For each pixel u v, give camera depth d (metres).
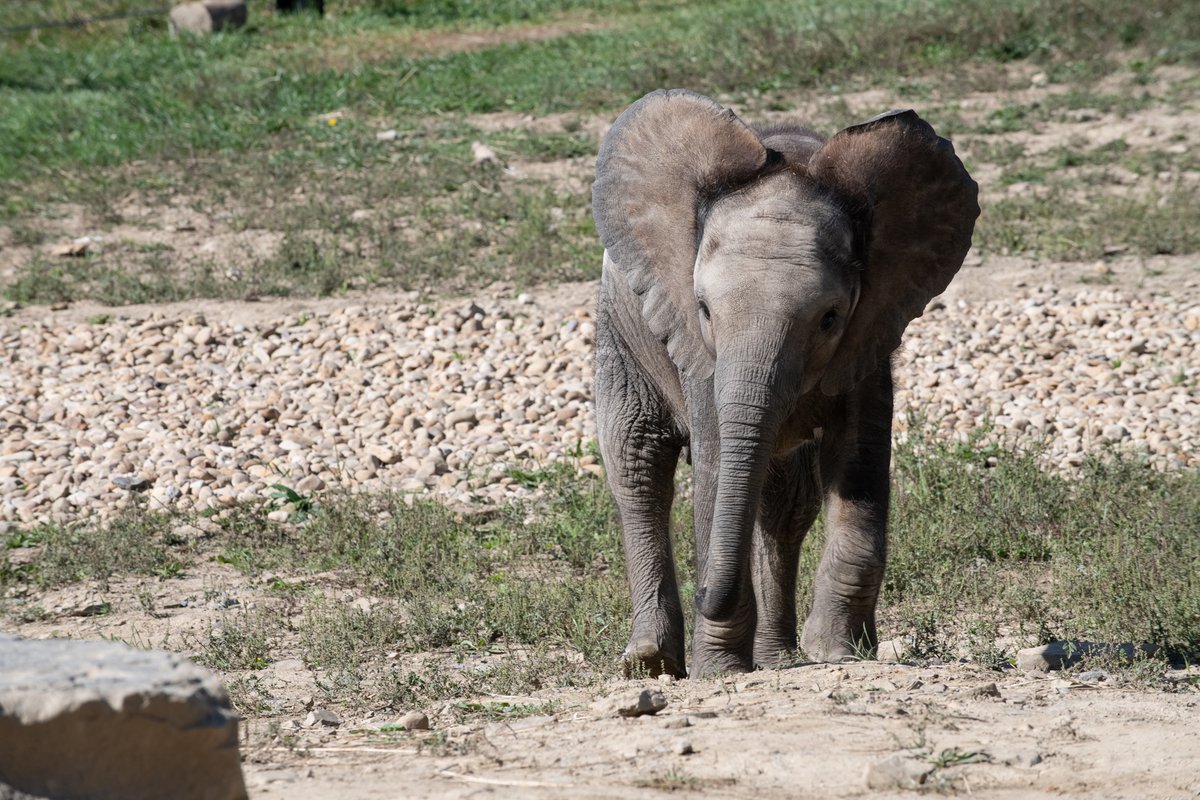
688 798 5.29
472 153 24.83
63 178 24.58
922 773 5.44
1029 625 9.54
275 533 12.77
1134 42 28.22
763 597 9.00
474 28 34.44
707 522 7.50
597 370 8.80
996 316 17.91
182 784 4.07
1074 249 19.69
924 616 9.38
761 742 5.96
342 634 9.80
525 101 27.62
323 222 21.98
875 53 27.91
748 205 7.07
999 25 28.36
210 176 24.36
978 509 12.13
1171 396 15.34
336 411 16.05
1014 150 23.17
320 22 34.78
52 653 4.36
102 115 27.58
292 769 6.16
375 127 26.66
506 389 16.48
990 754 5.73
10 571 11.97
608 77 28.34
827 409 7.95
